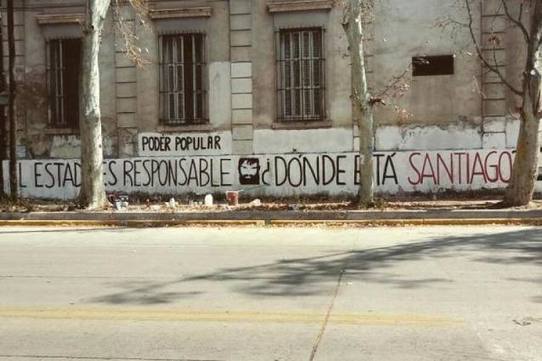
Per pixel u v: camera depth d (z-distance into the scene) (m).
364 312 6.12
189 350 5.03
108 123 19.75
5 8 19.77
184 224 14.80
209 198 17.70
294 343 5.17
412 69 18.39
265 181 19.11
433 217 14.52
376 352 4.91
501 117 18.09
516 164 15.10
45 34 19.83
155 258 9.73
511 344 5.05
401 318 5.87
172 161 19.52
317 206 16.22
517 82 17.97
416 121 18.47
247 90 19.11
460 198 18.08
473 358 4.73
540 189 17.81
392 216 14.61
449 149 18.36
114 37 19.61
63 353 5.01
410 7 18.36
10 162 17.61
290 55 18.94
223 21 19.12
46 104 19.94
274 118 19.03
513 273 8.04
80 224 15.11
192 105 19.41
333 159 18.80
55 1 19.77
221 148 19.30
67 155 19.94
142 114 19.56
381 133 18.64
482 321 5.74
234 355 4.89
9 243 11.98
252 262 9.22
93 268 8.85
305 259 9.41
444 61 18.30
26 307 6.51
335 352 4.92
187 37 19.34
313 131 18.91
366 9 17.42
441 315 5.96
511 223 13.95
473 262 8.91
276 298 6.80
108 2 16.25
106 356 4.92
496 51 17.98
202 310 6.30
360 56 15.48
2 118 20.00
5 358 4.91
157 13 19.22
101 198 16.42
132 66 19.55
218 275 8.20
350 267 8.65
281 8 18.70
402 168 18.55
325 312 6.15
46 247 11.28
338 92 18.72
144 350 5.05
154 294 7.07
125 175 19.69
